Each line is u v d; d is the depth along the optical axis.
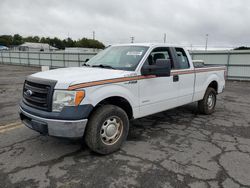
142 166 3.56
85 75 3.80
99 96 3.65
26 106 3.81
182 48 5.61
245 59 16.47
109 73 4.01
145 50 4.69
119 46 5.29
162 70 4.24
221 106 7.95
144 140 4.61
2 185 3.01
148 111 4.61
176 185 3.08
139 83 4.31
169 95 5.05
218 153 4.07
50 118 3.41
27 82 3.95
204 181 3.18
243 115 6.70
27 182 3.09
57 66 29.95
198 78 5.96
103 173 3.34
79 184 3.06
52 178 3.19
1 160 3.66
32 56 33.25
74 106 3.41
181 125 5.63
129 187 3.02
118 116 3.97
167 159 3.80
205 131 5.22
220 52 17.53
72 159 3.74
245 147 4.34
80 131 3.49
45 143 4.33
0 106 7.28
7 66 32.28
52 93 3.44
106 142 3.90
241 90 12.08
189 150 4.17
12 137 4.60
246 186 3.08
